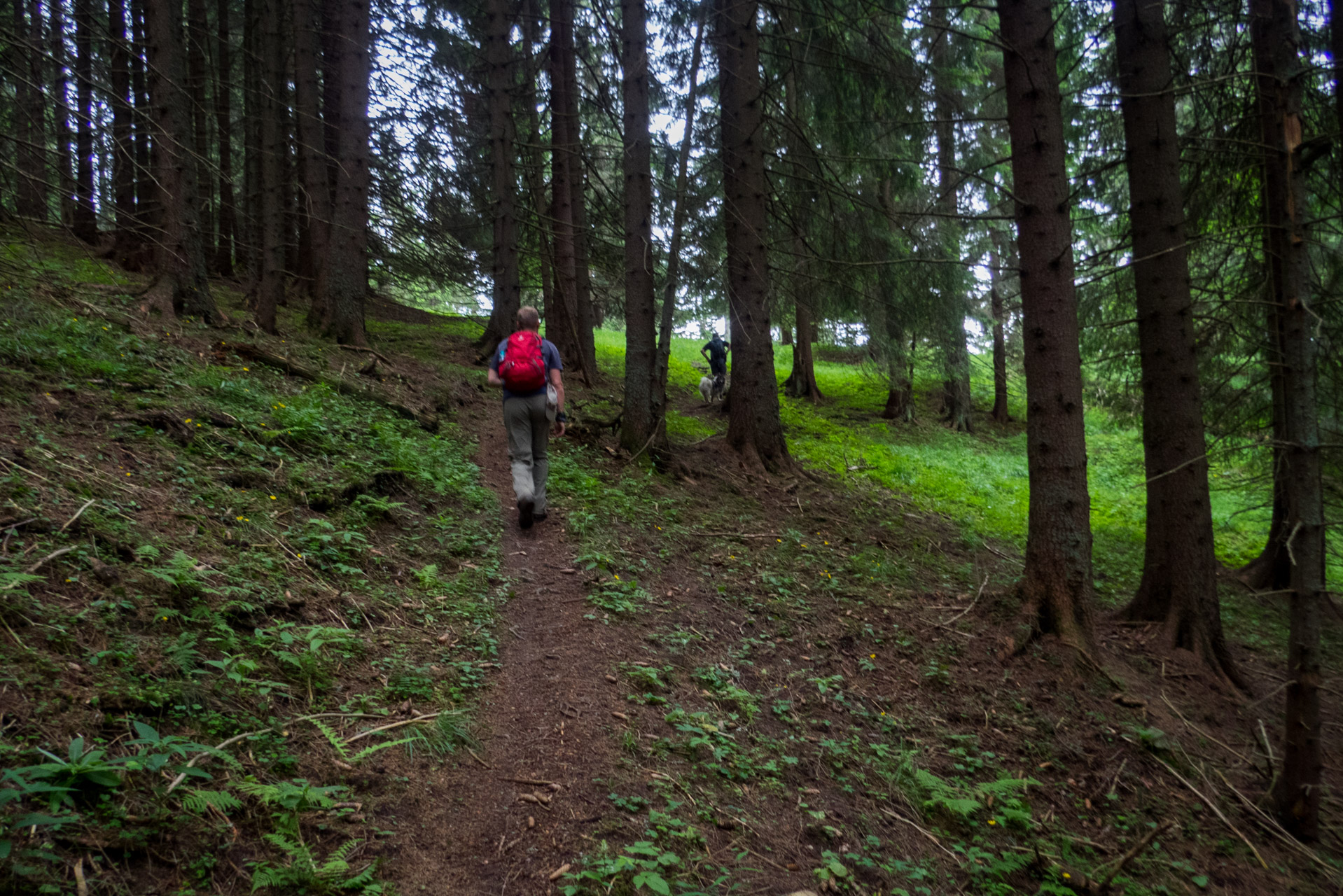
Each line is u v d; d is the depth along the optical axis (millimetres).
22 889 1873
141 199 12547
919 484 13773
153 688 2789
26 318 6383
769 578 6523
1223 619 8867
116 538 3607
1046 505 6004
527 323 6453
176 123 8867
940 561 8734
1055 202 5883
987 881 3479
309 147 10789
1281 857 4309
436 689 3676
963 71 13102
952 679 5359
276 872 2285
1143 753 4973
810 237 12281
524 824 2938
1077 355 5992
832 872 3129
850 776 4039
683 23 11836
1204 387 10164
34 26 5746
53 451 4207
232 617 3504
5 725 2354
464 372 12773
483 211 17156
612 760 3490
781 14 11023
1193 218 8992
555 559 5875
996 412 21938
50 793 2188
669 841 3039
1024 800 4250
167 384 6156
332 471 5754
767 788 3695
